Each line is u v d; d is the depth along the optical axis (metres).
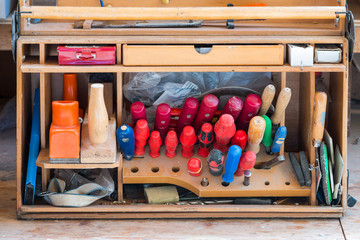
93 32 2.21
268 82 2.56
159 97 2.50
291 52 2.17
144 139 2.32
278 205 2.29
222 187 2.28
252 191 2.28
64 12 2.09
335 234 2.19
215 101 2.29
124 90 2.52
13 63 3.46
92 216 2.27
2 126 3.12
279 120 2.35
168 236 2.17
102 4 2.42
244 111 2.31
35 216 2.26
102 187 2.29
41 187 2.38
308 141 2.41
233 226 2.24
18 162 2.24
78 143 2.16
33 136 2.37
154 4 2.45
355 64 3.15
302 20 2.42
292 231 2.21
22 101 2.25
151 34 2.22
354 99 3.52
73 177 2.35
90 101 2.14
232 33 2.23
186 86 2.49
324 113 2.24
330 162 2.30
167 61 2.18
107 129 2.19
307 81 2.40
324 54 2.21
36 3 2.41
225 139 2.29
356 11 2.80
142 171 2.32
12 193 2.47
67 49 2.14
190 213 2.28
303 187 2.30
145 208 2.26
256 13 2.12
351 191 2.50
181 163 2.38
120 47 2.18
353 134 3.09
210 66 2.19
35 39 2.15
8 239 2.14
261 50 2.17
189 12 2.11
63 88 2.45
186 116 2.35
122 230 2.21
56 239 2.14
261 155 2.42
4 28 2.54
